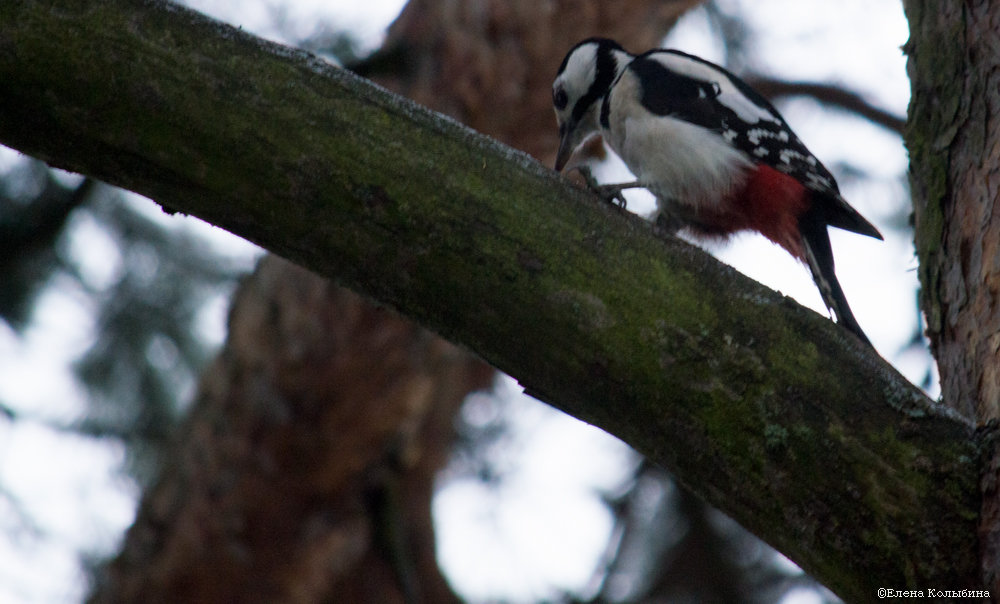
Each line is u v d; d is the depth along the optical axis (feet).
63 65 15.66
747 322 15.21
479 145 15.97
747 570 46.37
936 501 14.33
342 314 43.24
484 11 43.39
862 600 14.55
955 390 18.58
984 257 18.71
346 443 44.47
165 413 46.14
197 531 44.16
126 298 45.65
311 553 44.98
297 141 15.65
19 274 44.24
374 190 15.61
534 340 15.67
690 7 45.57
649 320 15.29
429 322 16.19
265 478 44.32
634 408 15.43
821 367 14.98
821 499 14.60
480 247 15.57
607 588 45.52
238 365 44.09
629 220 15.89
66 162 16.34
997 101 19.61
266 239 16.22
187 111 15.67
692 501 45.47
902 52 22.30
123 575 44.16
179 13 16.06
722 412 14.98
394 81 43.14
